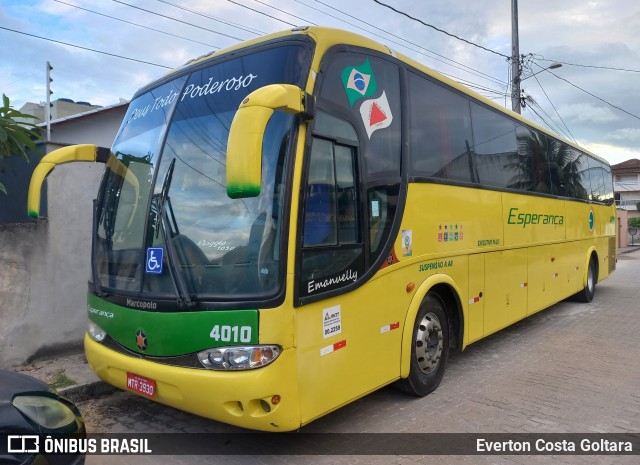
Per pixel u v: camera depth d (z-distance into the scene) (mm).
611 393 5547
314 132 3822
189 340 3619
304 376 3637
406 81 5148
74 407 3494
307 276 3666
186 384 3596
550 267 8969
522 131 8117
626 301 11875
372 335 4383
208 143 4004
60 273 6039
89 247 6305
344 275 4027
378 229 4504
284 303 3490
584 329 8797
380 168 4598
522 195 7828
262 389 3402
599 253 12438
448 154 5832
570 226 10141
